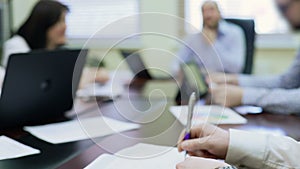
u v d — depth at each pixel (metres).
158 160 0.84
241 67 2.39
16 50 1.84
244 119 1.20
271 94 1.36
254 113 1.29
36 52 1.13
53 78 1.22
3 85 1.08
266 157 0.77
